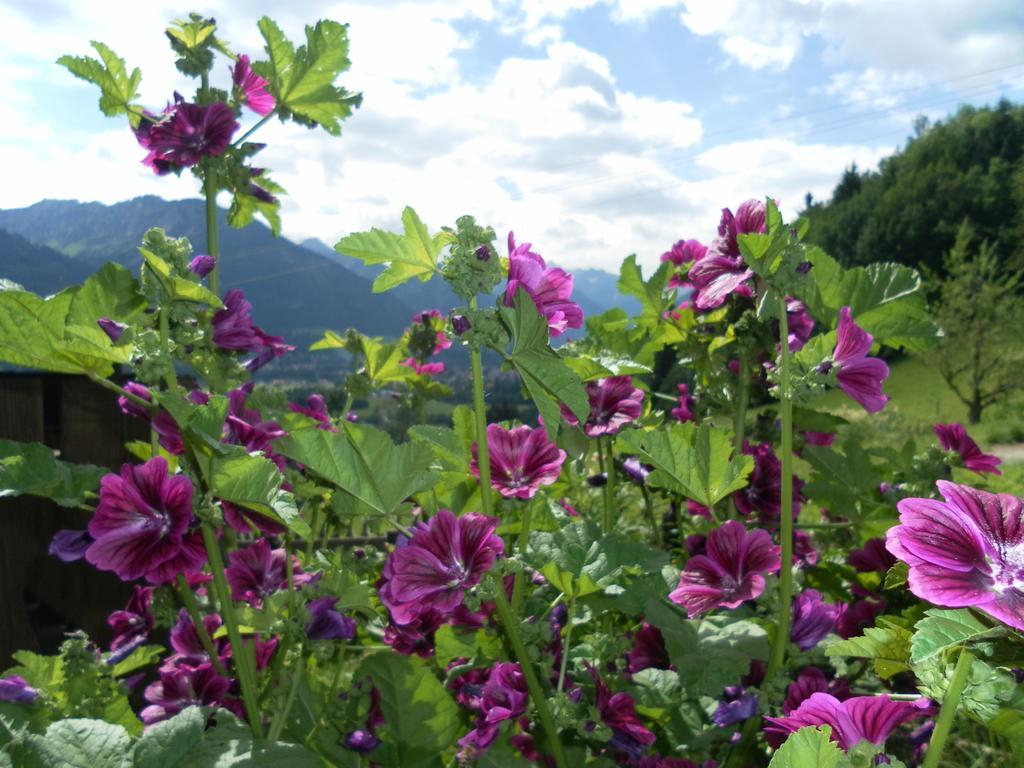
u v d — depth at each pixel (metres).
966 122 80.75
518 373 1.62
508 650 2.10
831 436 3.00
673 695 2.02
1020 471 5.75
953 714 1.15
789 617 1.85
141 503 1.54
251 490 1.51
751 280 2.04
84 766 1.42
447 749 2.06
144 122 2.29
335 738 1.96
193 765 1.47
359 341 2.73
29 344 1.56
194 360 1.84
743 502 2.59
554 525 2.29
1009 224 69.06
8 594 3.04
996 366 33.62
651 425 2.62
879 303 2.36
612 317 2.88
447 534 1.59
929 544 1.05
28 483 1.57
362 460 1.56
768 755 1.98
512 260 1.70
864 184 89.50
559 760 1.70
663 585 2.09
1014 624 0.94
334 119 2.54
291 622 1.71
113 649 2.33
